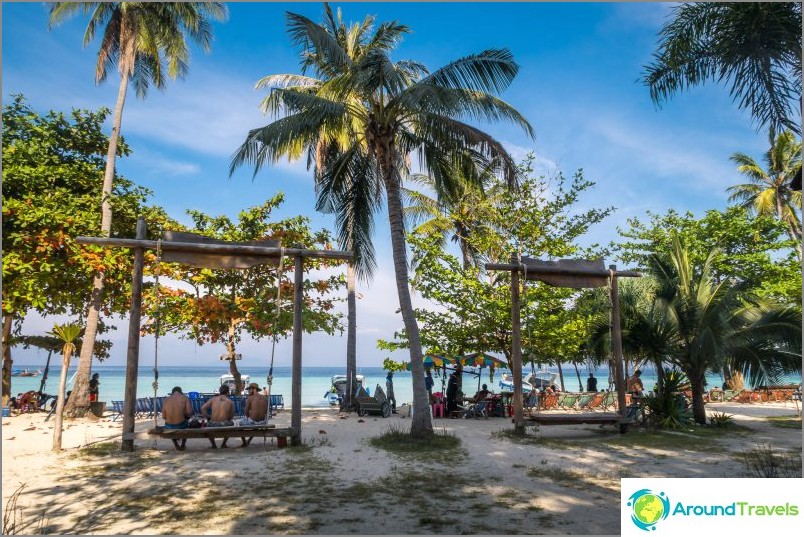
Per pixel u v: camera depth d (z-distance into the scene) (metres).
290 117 12.71
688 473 8.55
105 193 16.92
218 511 6.50
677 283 15.36
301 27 12.03
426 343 18.39
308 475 8.46
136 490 7.52
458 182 15.93
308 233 19.58
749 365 15.03
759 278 25.36
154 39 19.69
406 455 10.12
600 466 9.16
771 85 10.02
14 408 18.48
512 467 9.08
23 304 16.14
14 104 17.61
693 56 11.43
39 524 6.02
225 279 18.73
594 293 17.80
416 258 18.53
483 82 12.66
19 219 15.16
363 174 15.53
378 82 12.20
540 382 26.58
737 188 35.97
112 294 17.88
